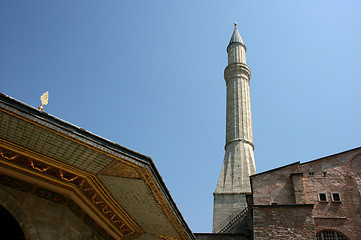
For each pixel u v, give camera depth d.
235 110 53.22
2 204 10.77
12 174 11.21
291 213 24.58
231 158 48.12
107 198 12.90
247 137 50.59
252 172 46.22
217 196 43.22
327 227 26.08
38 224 11.23
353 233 25.59
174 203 12.16
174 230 13.62
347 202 27.22
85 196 12.61
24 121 9.35
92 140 9.95
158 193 11.56
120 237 14.62
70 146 10.33
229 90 56.41
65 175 11.95
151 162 10.70
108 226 13.98
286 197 28.36
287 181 29.16
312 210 25.69
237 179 45.16
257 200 28.47
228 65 59.28
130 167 10.74
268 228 24.17
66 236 11.90
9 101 8.84
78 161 11.16
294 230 23.81
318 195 27.88
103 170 11.39
